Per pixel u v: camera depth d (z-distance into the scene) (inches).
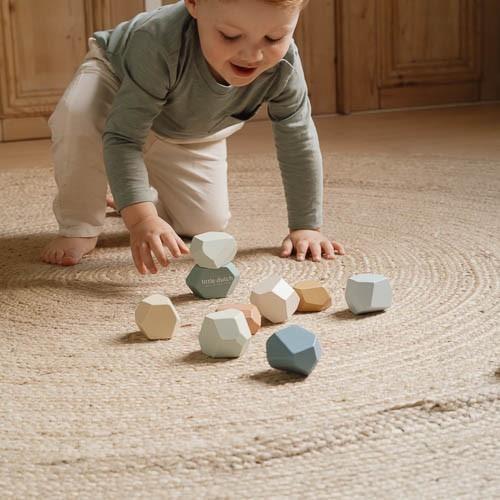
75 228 53.0
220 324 37.3
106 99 53.1
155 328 39.7
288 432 31.0
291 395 33.9
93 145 52.7
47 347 39.3
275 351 35.4
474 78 124.7
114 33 52.6
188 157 57.4
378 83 119.7
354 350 38.1
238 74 43.9
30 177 76.9
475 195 67.1
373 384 34.7
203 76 48.3
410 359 37.1
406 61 121.0
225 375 36.0
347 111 118.0
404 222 59.7
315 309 43.2
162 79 47.8
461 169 77.0
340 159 83.3
